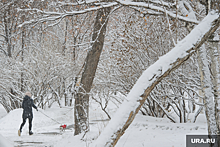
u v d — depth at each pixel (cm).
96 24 877
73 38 1912
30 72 1992
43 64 2027
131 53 1185
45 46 2047
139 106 272
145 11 544
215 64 424
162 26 1112
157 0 529
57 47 2170
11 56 2067
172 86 1133
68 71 2088
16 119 1526
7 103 2131
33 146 737
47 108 2130
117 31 1281
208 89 416
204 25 352
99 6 570
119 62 1239
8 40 2000
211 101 413
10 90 2036
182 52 308
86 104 861
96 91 1200
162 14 543
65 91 2186
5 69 1966
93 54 874
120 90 1275
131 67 1206
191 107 1598
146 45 1162
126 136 736
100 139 255
